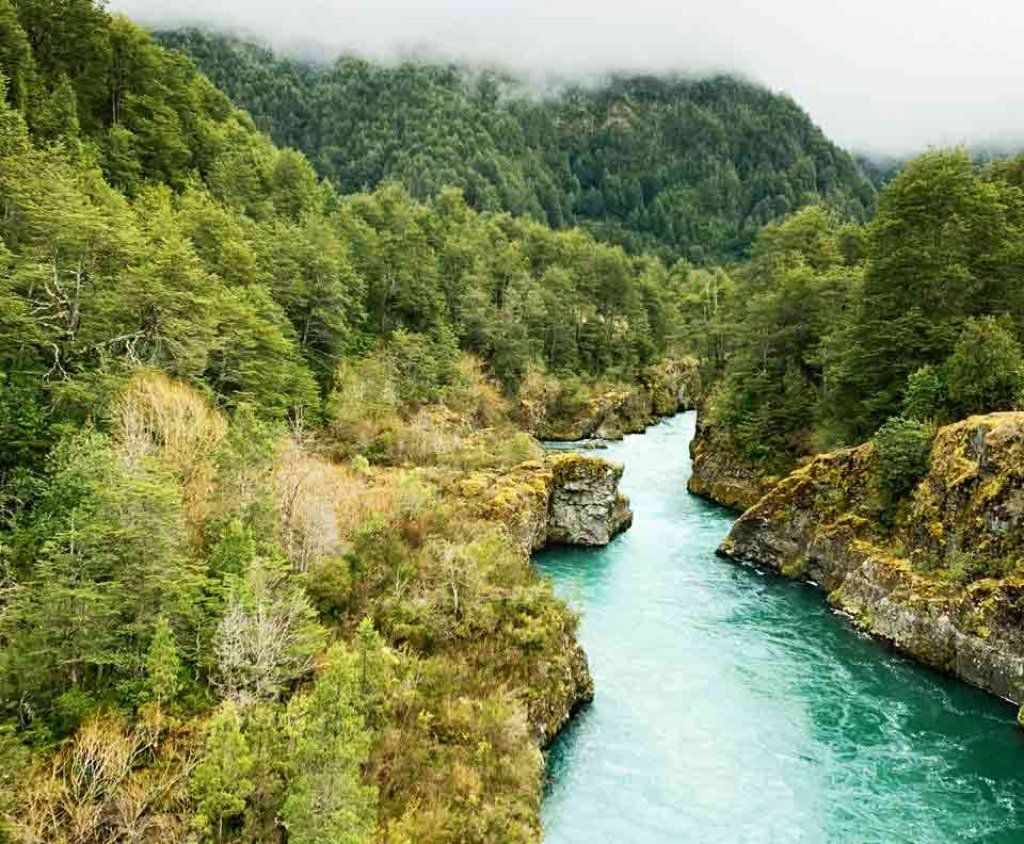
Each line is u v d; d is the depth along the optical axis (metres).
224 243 47.69
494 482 42.94
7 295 26.78
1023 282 42.31
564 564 41.84
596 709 26.86
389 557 26.62
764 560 41.97
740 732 25.64
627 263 126.19
